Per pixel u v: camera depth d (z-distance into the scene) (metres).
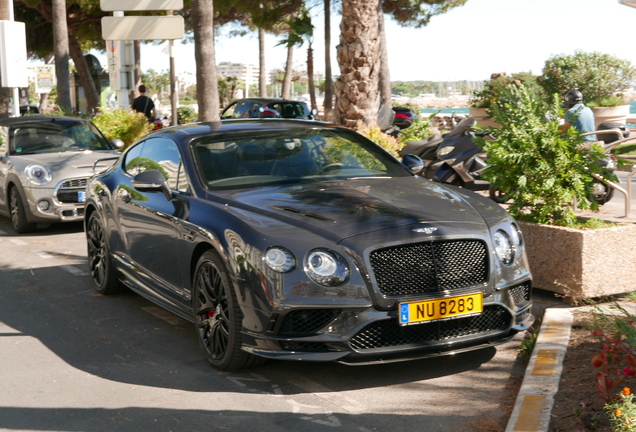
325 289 4.22
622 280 5.96
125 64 18.66
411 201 4.88
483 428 3.84
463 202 4.97
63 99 21.77
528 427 3.59
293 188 5.17
